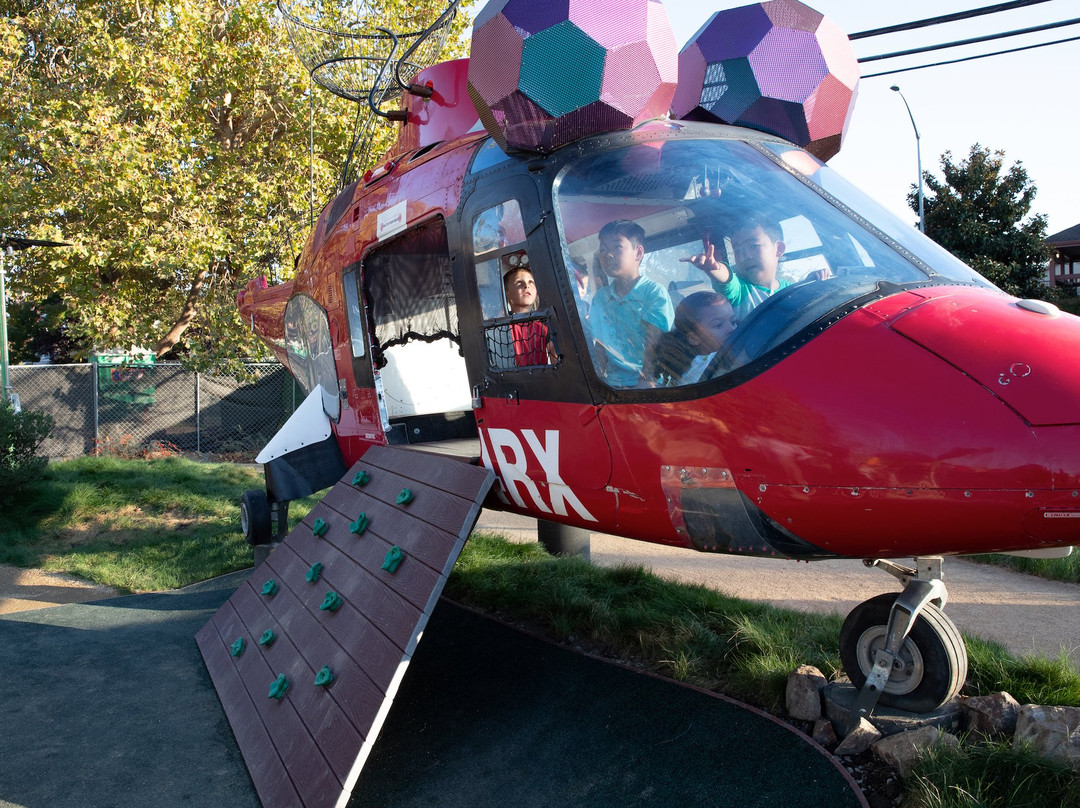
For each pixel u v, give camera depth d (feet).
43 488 28.43
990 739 9.20
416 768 10.23
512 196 11.13
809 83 11.68
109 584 21.16
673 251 9.67
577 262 10.21
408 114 16.37
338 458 17.93
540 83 10.09
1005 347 7.88
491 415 11.76
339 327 16.89
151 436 51.34
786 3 12.01
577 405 10.23
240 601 14.58
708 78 11.98
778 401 8.49
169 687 13.35
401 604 10.07
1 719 12.21
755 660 11.47
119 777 10.43
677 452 9.21
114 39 45.93
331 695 9.88
